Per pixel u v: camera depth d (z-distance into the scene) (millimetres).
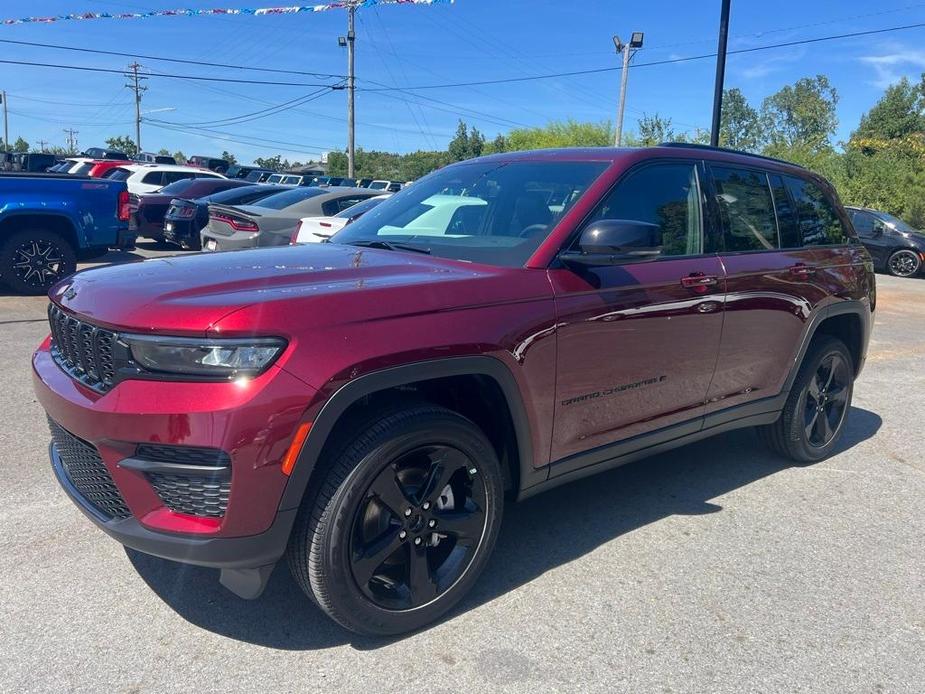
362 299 2578
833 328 4992
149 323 2371
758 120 75188
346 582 2594
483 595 3123
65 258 9875
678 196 3787
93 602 2955
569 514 3955
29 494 3863
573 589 3191
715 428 4066
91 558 3281
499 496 3010
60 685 2475
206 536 2389
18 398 5391
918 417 6055
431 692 2514
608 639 2842
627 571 3361
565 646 2789
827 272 4551
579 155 3773
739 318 3922
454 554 2957
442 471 2801
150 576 3158
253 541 2410
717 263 3828
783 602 3154
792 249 4414
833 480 4582
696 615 3027
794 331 4352
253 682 2529
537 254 3125
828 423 4887
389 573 2865
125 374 2434
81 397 2574
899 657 2811
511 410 2957
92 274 3053
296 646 2732
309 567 2578
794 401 4562
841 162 35000
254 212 10320
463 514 2924
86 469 2713
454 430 2779
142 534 2457
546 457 3170
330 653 2699
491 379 2893
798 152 35562
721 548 3617
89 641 2713
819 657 2787
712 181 3998
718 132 15242
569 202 3369
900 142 46312
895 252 18469
